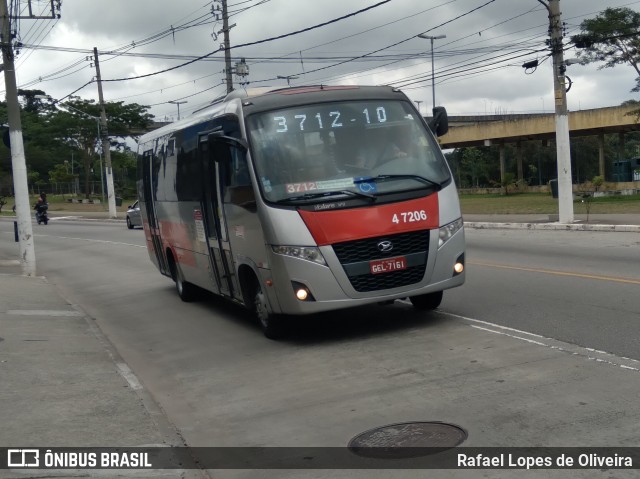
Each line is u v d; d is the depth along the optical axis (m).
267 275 9.02
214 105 11.27
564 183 23.62
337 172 8.95
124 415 6.93
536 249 17.73
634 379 6.75
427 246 8.95
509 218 28.45
